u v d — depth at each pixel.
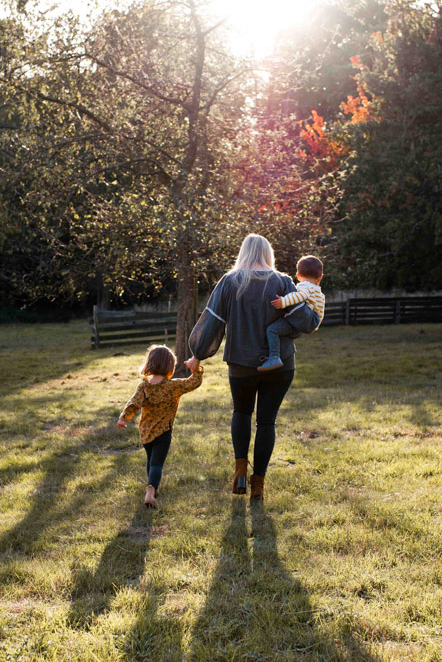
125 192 11.52
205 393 9.83
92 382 11.84
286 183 12.12
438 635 2.58
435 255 18.78
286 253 12.12
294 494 4.53
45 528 3.97
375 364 12.52
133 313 22.75
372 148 18.45
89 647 2.52
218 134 12.16
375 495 4.42
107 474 5.24
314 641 2.57
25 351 18.61
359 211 18.31
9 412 8.72
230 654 2.48
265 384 4.08
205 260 10.55
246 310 3.93
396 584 3.01
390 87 18.14
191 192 10.62
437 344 16.23
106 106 11.90
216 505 4.27
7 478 5.25
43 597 3.02
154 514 4.16
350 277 20.45
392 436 6.38
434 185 17.38
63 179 11.34
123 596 2.94
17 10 10.73
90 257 12.98
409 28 17.84
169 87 12.02
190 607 2.85
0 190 11.95
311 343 17.50
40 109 12.41
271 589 3.00
